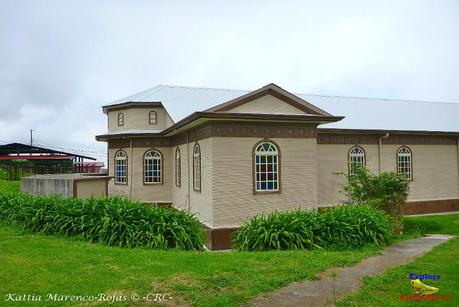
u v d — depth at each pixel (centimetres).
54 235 998
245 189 1369
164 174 2014
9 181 2588
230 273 673
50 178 1572
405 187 1259
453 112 2361
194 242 962
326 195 1814
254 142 1391
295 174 1441
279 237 931
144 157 1997
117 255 787
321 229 959
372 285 638
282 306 555
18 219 1123
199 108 1809
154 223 948
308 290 617
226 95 2102
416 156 2006
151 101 2041
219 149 1343
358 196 1275
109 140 2091
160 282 625
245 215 1360
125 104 2075
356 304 559
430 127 2034
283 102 1430
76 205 1072
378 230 980
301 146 1455
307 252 846
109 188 2078
